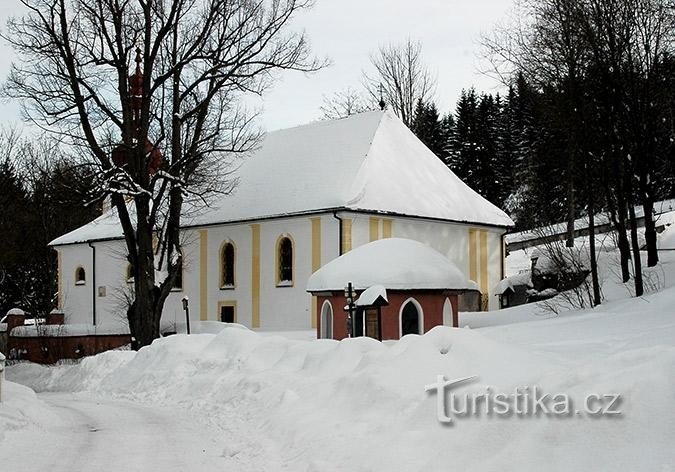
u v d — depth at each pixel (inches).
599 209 1664.6
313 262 1635.1
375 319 986.1
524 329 926.4
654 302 948.6
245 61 1416.1
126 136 1396.4
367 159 1744.6
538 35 1603.1
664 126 1302.9
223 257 1827.0
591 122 1162.6
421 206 1721.2
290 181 1797.5
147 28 1384.1
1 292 2610.7
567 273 1346.0
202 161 1764.3
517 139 3371.1
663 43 1194.6
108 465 458.3
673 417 286.4
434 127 3508.9
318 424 492.7
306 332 1477.6
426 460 363.6
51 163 2640.3
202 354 925.8
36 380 1259.2
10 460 478.3
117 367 1076.5
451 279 1111.6
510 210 3139.8
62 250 2245.3
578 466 288.5
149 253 1411.2
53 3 1352.1
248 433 554.9
